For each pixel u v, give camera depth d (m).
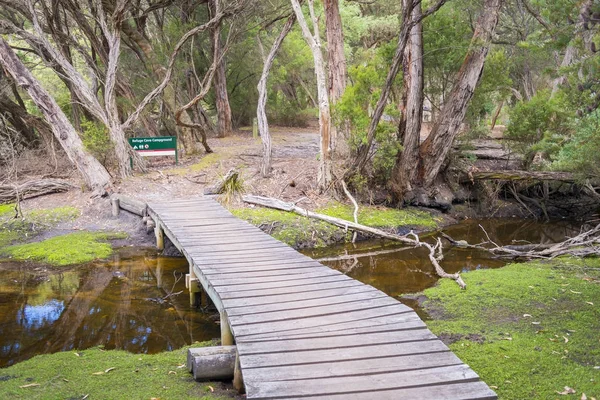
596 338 6.18
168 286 9.34
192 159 17.91
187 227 10.38
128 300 8.59
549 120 15.38
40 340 6.91
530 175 14.89
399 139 14.73
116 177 15.12
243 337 4.99
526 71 24.02
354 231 12.58
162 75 18.70
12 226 12.52
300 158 17.78
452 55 15.29
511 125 15.93
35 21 14.73
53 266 10.40
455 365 4.41
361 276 9.79
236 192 14.12
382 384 4.09
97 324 7.51
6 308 8.19
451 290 8.30
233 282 6.74
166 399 4.89
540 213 15.87
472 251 11.70
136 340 6.91
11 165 16.55
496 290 8.06
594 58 7.67
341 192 14.42
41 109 14.24
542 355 5.79
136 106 18.84
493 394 3.95
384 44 14.67
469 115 15.75
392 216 13.88
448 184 15.73
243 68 27.44
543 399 4.91
